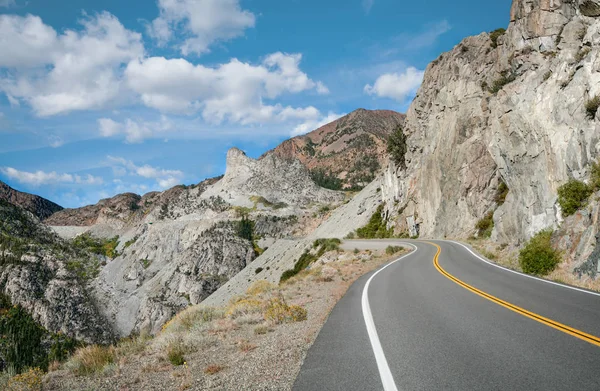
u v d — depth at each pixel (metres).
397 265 23.84
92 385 6.13
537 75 26.64
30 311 130.38
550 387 4.33
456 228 44.28
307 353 6.52
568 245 15.55
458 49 58.03
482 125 43.53
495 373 4.89
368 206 85.94
